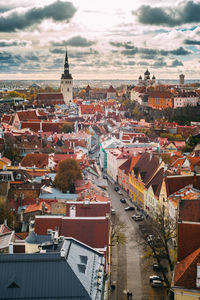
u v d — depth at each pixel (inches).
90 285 2593.5
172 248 4244.6
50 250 2780.5
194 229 3102.9
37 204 5054.1
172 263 3944.4
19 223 4800.7
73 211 4146.2
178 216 3617.1
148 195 5890.8
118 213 5994.1
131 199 6840.6
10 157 7859.3
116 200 6771.7
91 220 3695.9
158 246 4099.4
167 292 3703.3
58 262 2568.9
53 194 5482.3
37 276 2507.4
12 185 5748.0
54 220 3725.4
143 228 5054.1
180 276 2768.2
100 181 6815.9
